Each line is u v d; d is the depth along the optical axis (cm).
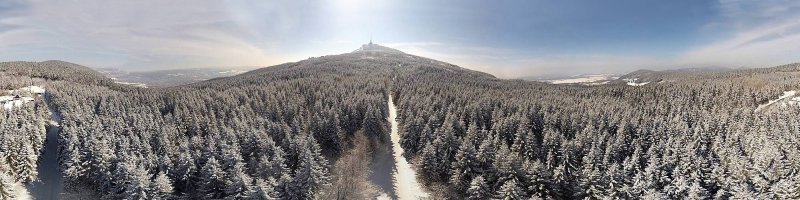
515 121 10350
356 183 8162
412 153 9694
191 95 14362
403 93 15712
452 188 7912
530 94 16275
